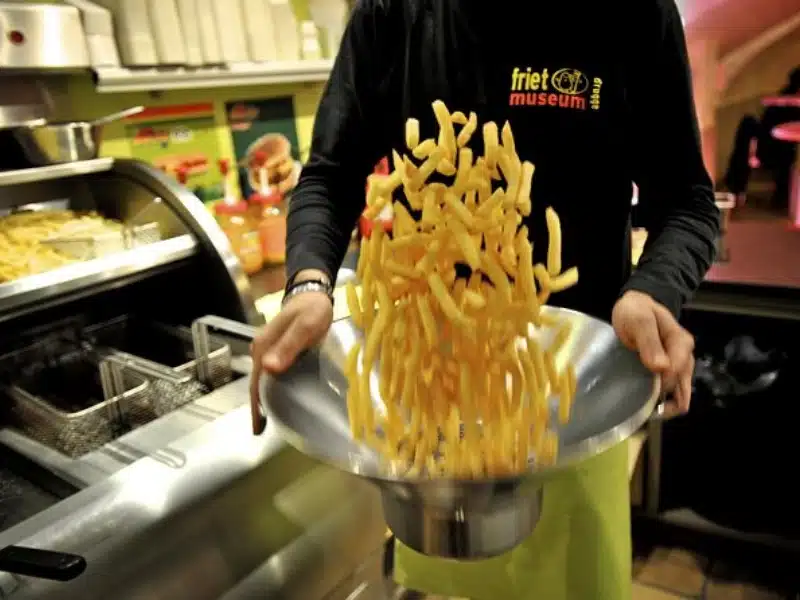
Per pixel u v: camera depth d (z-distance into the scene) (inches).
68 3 68.7
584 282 44.9
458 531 27.9
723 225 71.5
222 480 45.3
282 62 87.7
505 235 25.9
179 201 62.7
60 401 56.9
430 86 44.1
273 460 47.9
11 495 45.3
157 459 45.2
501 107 43.1
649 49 40.9
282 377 30.7
